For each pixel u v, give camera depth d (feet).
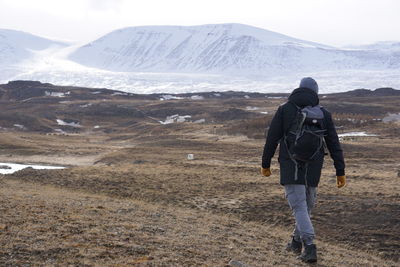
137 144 244.63
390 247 40.70
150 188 70.38
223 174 87.25
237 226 38.58
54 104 550.77
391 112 368.48
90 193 68.28
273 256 26.07
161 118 462.19
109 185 73.72
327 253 31.07
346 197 56.80
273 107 469.57
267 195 61.62
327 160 131.23
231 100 554.05
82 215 32.94
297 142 22.65
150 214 38.11
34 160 201.05
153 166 104.83
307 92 23.18
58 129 407.03
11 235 24.56
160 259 22.21
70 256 21.66
